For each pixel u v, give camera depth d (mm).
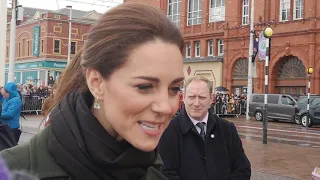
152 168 1587
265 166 9406
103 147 1271
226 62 36344
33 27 55406
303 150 12227
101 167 1274
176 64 1254
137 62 1205
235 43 35625
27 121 19781
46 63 52750
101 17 1301
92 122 1281
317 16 30078
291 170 8945
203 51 39281
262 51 19906
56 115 1336
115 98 1231
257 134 17484
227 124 3730
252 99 27531
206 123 3611
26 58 56625
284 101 25328
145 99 1210
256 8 34094
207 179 3457
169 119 1299
